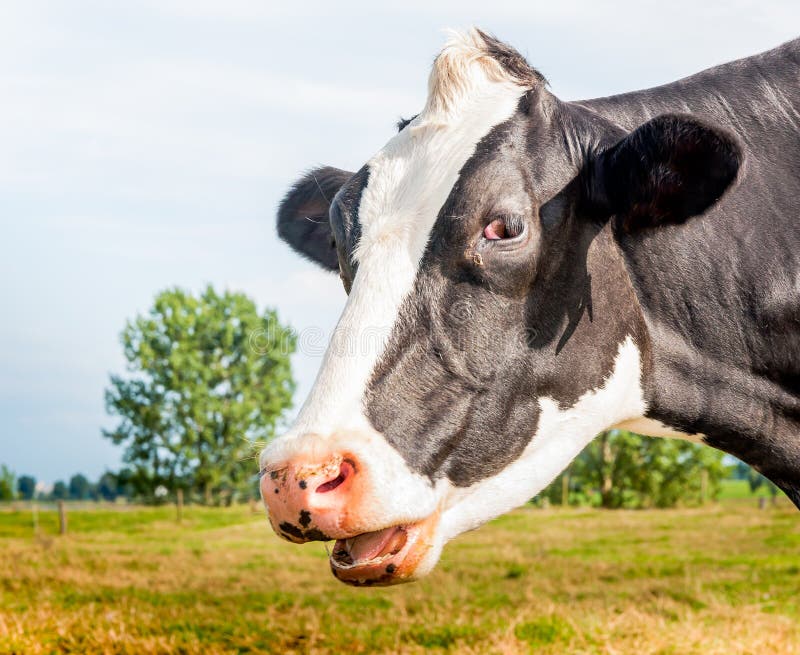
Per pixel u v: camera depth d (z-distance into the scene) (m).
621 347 3.33
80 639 8.62
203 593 11.68
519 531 22.55
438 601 10.62
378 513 2.83
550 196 3.16
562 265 3.17
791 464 3.65
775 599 10.38
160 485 57.06
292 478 2.78
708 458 47.91
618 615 9.24
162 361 57.94
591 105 3.71
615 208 3.21
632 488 48.97
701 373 3.52
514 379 3.10
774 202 3.57
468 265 3.04
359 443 2.85
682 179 3.07
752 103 3.74
